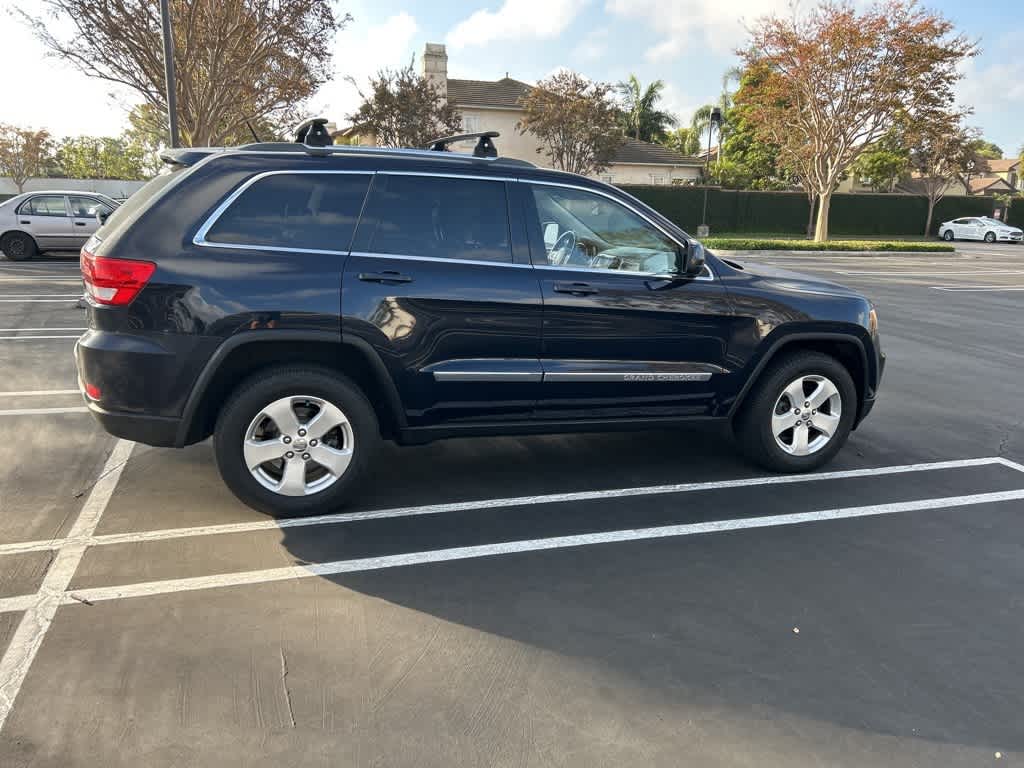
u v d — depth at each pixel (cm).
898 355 895
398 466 477
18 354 752
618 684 265
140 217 354
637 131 4881
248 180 366
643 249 425
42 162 4581
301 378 371
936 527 405
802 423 472
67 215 1619
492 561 354
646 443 533
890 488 460
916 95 2578
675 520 405
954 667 280
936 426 600
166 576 330
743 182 4550
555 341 404
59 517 386
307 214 372
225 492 424
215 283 353
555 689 262
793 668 277
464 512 408
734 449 524
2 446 489
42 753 223
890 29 2517
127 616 297
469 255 391
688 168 4316
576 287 403
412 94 3062
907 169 4281
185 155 380
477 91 3875
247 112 2242
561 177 412
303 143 416
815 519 411
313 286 364
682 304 424
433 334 383
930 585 342
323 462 384
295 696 253
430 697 255
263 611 305
